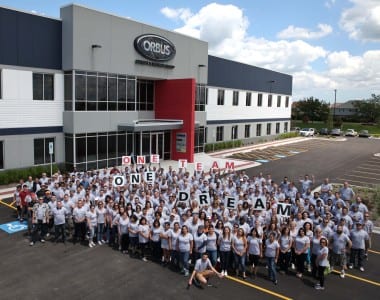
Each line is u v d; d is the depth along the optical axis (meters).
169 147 32.62
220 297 9.92
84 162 25.12
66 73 24.22
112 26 26.00
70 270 11.27
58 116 24.34
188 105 30.83
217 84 40.94
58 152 24.66
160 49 29.98
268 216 12.84
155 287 10.36
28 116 22.73
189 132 31.08
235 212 13.12
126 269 11.45
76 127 24.16
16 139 22.30
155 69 30.12
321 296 10.11
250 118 49.03
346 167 32.84
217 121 41.88
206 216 12.41
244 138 48.25
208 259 10.55
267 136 54.66
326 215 11.95
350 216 12.84
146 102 32.03
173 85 31.55
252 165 32.75
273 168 31.52
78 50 23.80
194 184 17.27
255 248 11.07
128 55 27.56
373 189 22.22
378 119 107.12
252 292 10.25
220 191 16.27
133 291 10.10
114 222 12.94
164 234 11.62
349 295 10.20
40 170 23.09
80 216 13.31
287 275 11.38
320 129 83.00
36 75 22.97
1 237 13.88
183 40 32.78
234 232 11.15
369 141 61.38
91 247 13.12
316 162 35.38
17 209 15.80
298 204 13.58
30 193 15.16
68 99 24.36
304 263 11.62
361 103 121.44
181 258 11.19
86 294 9.85
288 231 11.25
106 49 25.72
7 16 21.06
